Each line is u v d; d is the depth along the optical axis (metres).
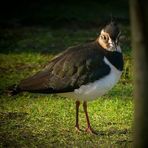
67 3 29.50
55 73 11.19
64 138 11.51
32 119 12.78
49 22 26.94
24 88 11.19
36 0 29.50
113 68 11.09
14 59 19.27
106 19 27.16
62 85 11.05
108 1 30.25
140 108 6.43
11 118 12.91
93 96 11.23
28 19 27.44
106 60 11.07
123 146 10.95
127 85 15.66
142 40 6.36
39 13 28.05
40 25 26.77
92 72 10.95
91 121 12.57
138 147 6.48
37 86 11.14
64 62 11.23
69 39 22.78
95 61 11.02
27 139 11.48
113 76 11.13
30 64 18.53
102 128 12.12
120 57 11.27
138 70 6.41
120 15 28.08
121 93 14.84
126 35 22.77
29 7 29.00
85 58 11.11
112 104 13.75
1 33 24.55
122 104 13.80
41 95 14.82
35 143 11.22
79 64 11.05
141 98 6.41
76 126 11.93
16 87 11.29
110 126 12.25
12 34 24.33
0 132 11.92
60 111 13.32
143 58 6.38
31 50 20.77
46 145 11.11
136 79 6.45
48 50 20.75
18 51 20.66
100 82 10.98
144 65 6.39
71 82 11.01
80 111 13.27
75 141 11.33
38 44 21.94
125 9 29.34
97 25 26.16
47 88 11.10
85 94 11.14
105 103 13.82
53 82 11.10
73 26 26.16
